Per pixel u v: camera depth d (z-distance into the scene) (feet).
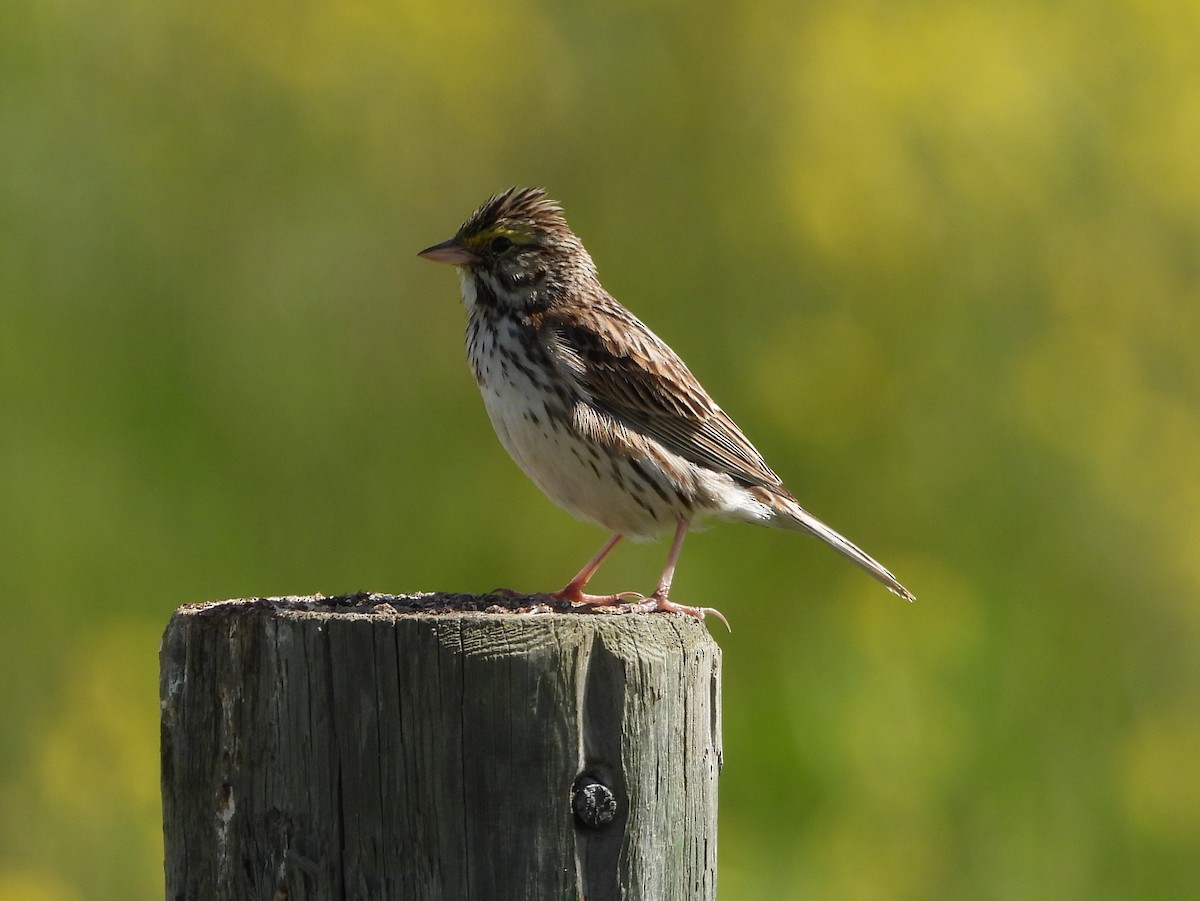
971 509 49.52
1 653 44.91
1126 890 46.16
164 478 47.03
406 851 17.97
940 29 50.96
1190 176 51.52
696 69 51.31
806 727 45.03
